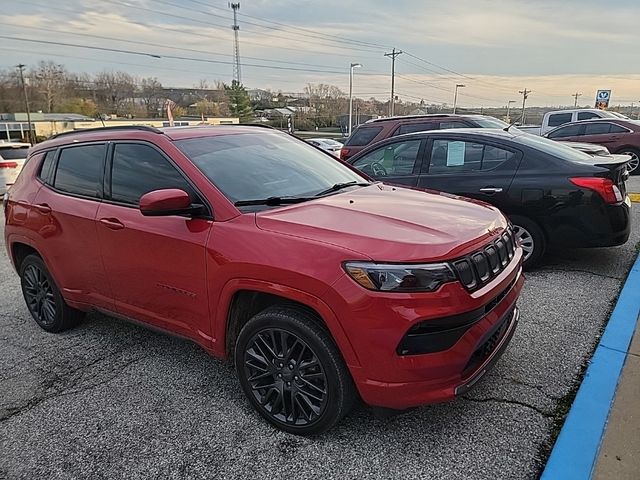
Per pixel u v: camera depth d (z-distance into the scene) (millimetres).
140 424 2986
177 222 3113
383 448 2672
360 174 4145
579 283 4914
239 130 3977
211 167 3254
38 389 3439
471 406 2980
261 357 2904
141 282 3375
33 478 2588
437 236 2584
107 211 3531
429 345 2393
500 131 5773
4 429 3004
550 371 3314
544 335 3818
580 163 4996
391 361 2406
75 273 3900
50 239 4008
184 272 3072
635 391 2992
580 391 3016
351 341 2465
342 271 2455
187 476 2549
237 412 3068
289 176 3525
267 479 2504
